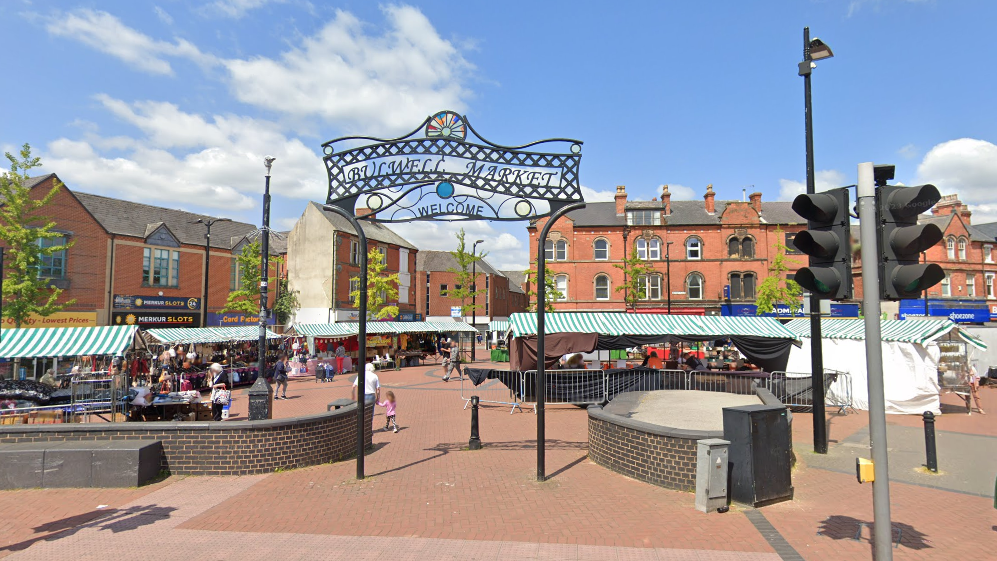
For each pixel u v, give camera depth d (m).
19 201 21.70
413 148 9.30
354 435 10.24
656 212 38.75
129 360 17.48
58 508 7.15
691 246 38.38
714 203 41.44
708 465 6.77
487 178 9.20
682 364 20.08
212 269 35.62
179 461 8.64
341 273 38.81
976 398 14.95
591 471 8.82
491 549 5.71
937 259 37.56
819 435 10.20
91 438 8.62
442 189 9.21
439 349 38.91
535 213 9.13
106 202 32.38
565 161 9.22
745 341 17.34
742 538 5.93
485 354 46.00
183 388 19.27
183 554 5.69
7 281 21.31
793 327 20.09
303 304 38.34
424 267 66.06
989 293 38.84
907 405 14.77
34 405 13.19
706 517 6.57
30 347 13.20
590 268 38.50
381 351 35.06
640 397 12.38
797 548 5.67
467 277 38.66
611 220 39.50
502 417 14.75
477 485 8.11
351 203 9.28
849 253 4.59
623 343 17.64
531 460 9.70
